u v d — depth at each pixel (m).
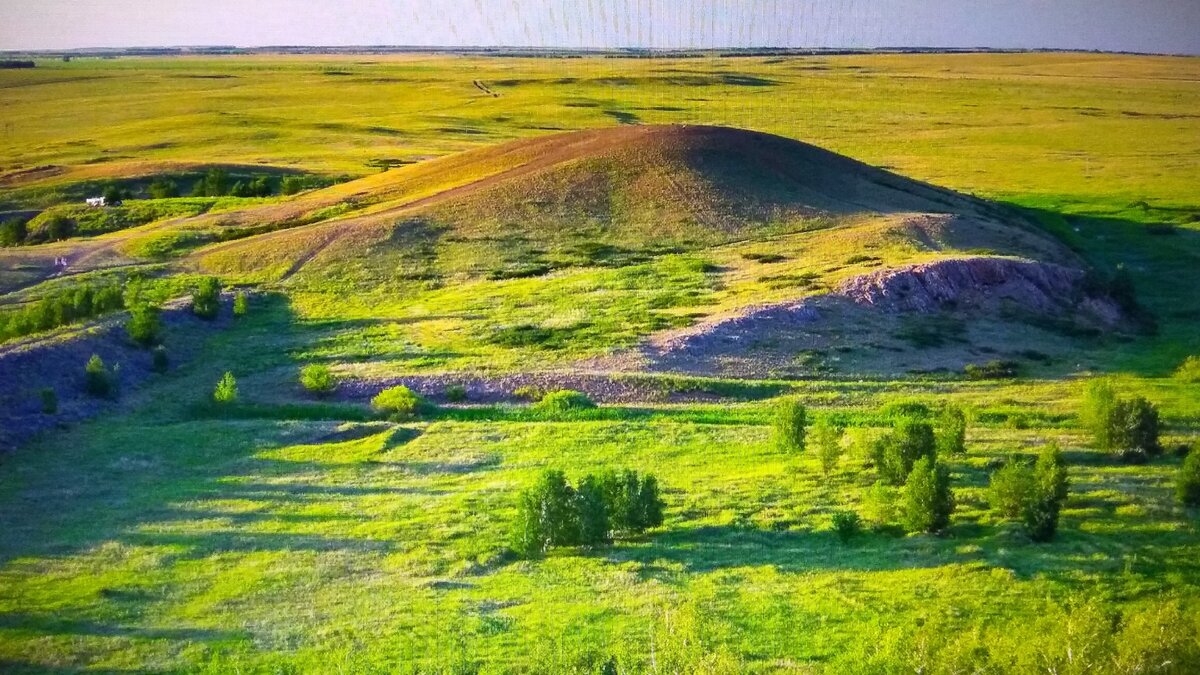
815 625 29.75
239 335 69.50
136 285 76.62
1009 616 29.95
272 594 32.69
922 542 35.84
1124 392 57.72
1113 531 36.38
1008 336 68.69
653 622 29.78
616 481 38.22
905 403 53.75
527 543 36.25
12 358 54.88
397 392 54.38
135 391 57.75
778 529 37.56
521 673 26.98
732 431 50.06
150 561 35.28
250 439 49.50
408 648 28.70
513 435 49.78
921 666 26.23
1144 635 26.66
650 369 59.62
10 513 39.94
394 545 36.75
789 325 66.62
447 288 79.69
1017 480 37.44
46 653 28.72
